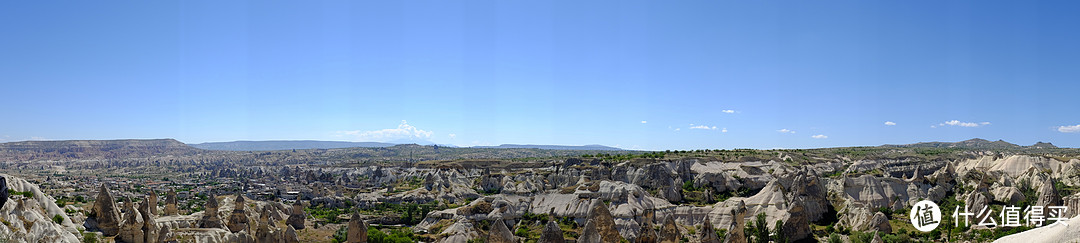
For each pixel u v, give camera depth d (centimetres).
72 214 10500
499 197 17562
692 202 19938
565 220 16088
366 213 19575
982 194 16088
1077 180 19112
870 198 17988
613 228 8369
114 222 10506
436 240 14338
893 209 17350
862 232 14300
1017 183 18925
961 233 14038
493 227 8444
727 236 9456
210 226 12531
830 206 17288
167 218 12950
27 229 8975
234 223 13138
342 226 16762
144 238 10431
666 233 8031
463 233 14425
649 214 8212
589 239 7344
